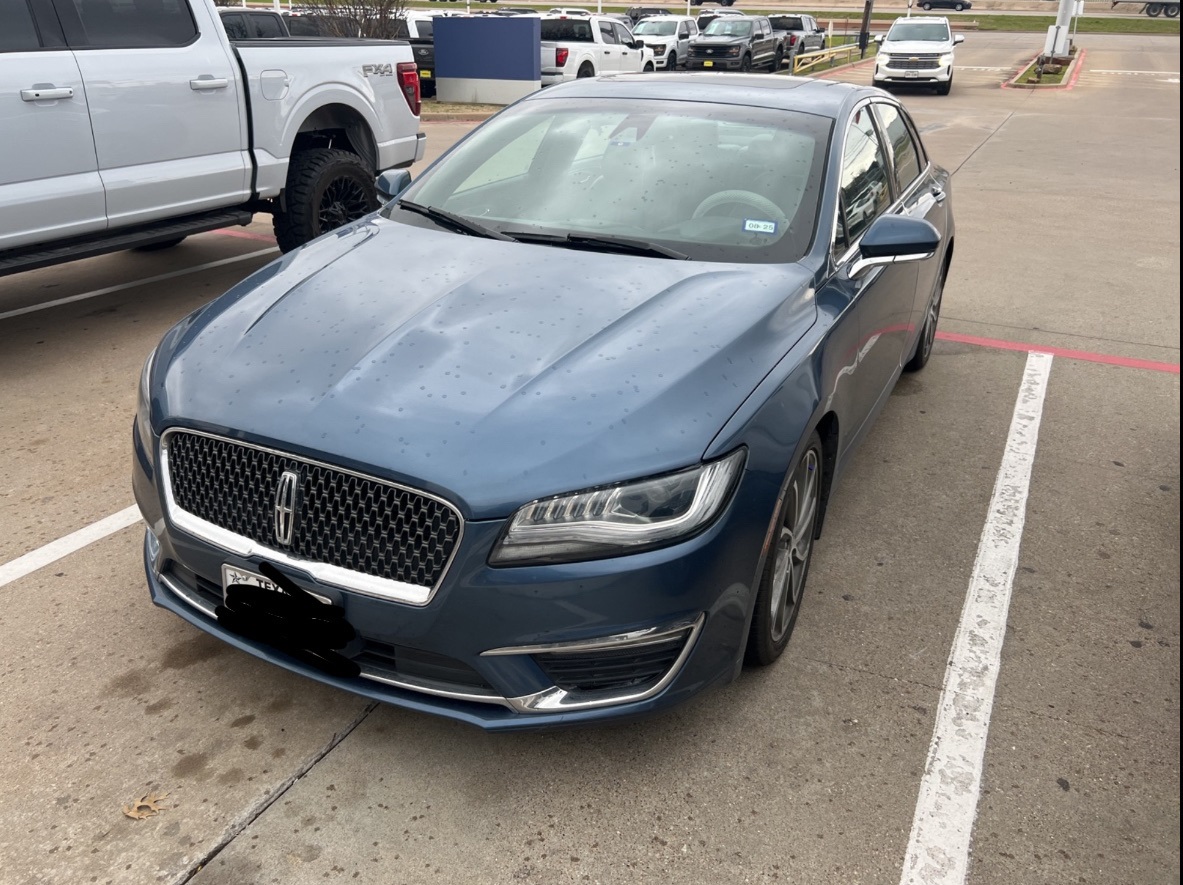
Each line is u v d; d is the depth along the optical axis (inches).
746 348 103.7
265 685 111.3
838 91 159.5
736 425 94.6
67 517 146.3
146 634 119.6
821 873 89.4
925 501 159.8
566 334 103.0
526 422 89.7
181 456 97.7
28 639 118.0
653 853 90.8
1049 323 257.9
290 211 253.3
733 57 1032.2
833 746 104.6
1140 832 95.2
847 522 152.3
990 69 1307.8
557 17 828.6
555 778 99.2
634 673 92.4
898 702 111.7
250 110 233.3
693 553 89.6
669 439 90.5
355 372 96.7
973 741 106.1
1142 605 132.7
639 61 903.7
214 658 115.6
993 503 159.9
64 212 197.0
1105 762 103.9
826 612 128.5
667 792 97.7
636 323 105.4
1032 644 123.5
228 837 91.2
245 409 94.1
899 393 206.8
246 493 93.3
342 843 91.0
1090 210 404.2
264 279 123.1
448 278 117.0
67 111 194.2
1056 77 1120.8
